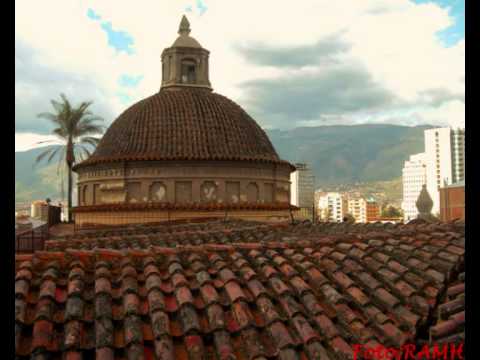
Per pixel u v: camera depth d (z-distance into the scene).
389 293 8.55
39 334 6.77
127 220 27.47
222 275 8.59
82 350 6.73
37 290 7.89
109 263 8.88
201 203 27.55
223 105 33.16
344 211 118.88
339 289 8.68
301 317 7.57
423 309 8.07
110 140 31.17
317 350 6.90
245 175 29.30
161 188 27.95
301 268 9.20
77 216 29.92
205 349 6.93
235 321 7.47
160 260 9.17
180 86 34.44
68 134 48.41
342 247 10.39
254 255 9.57
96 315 7.24
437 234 11.74
